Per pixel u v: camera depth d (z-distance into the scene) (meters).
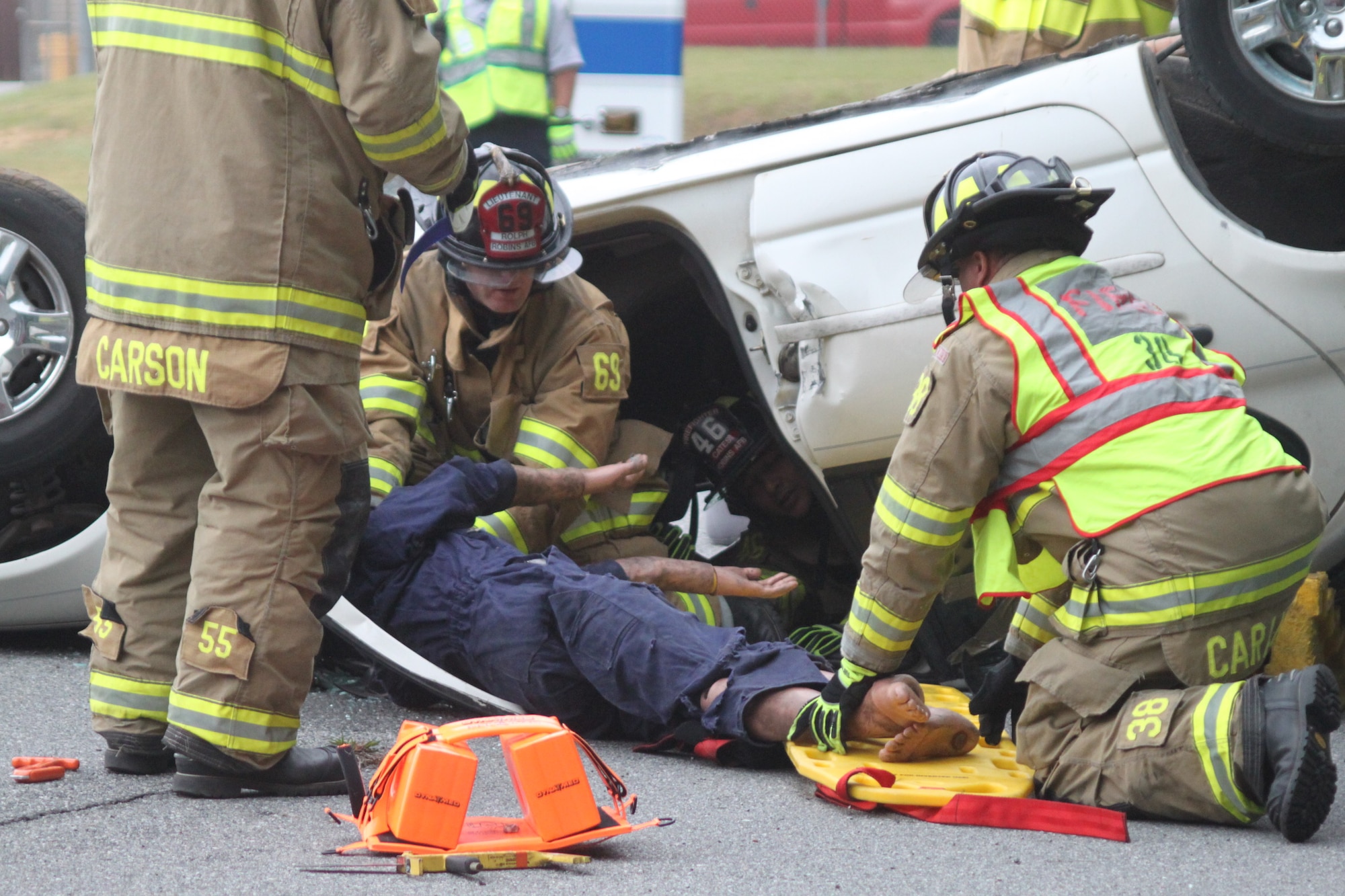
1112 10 17.62
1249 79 13.08
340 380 10.17
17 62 48.06
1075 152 13.36
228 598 9.91
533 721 9.16
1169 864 9.04
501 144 24.73
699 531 21.16
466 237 13.54
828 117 14.42
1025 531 10.45
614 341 14.44
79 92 48.69
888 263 13.53
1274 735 9.26
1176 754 9.66
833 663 14.20
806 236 13.70
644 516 14.94
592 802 9.02
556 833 8.90
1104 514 9.98
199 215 9.70
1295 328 13.09
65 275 13.98
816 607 16.31
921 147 13.62
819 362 13.60
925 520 10.17
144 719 10.52
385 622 12.88
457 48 24.67
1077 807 9.71
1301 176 14.04
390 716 12.77
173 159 9.78
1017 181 10.51
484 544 12.86
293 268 9.78
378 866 8.66
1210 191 14.16
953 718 10.96
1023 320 10.20
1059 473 10.10
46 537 14.81
